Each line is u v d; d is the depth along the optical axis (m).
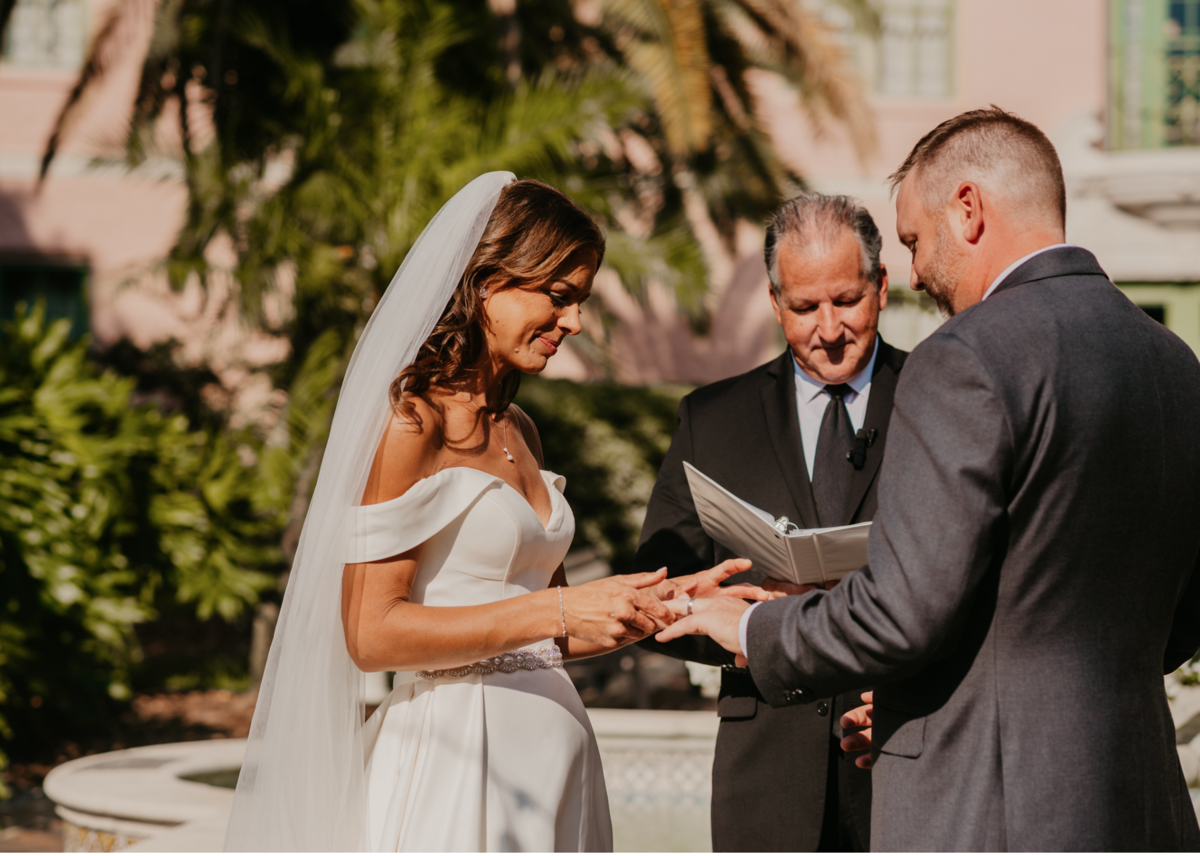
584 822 2.08
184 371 9.41
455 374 2.06
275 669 2.07
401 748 2.00
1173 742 1.71
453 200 2.11
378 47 7.00
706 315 9.71
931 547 1.52
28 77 11.49
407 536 1.92
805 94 9.38
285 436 7.80
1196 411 1.71
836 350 2.30
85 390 6.05
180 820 3.51
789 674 1.69
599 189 7.44
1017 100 11.80
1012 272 1.72
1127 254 11.21
